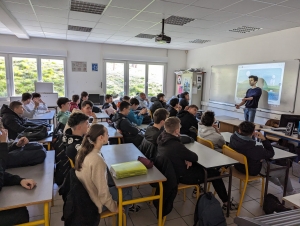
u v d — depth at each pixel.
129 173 1.74
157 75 8.09
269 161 2.41
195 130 3.56
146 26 4.84
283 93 4.75
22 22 4.69
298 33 4.44
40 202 1.38
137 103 4.26
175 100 4.50
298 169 3.61
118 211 1.67
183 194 2.74
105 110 5.12
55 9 3.83
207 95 7.25
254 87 4.91
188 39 6.09
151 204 2.48
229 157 2.27
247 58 5.67
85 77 7.06
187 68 8.30
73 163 2.02
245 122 2.37
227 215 2.27
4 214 1.42
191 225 2.15
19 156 1.87
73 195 1.44
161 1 3.34
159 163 2.00
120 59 7.34
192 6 3.52
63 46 6.68
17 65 6.37
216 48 6.78
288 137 3.29
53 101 6.30
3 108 3.12
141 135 3.15
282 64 4.73
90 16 4.18
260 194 2.77
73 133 2.07
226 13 3.82
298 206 1.35
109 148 2.45
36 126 3.18
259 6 3.41
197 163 2.16
